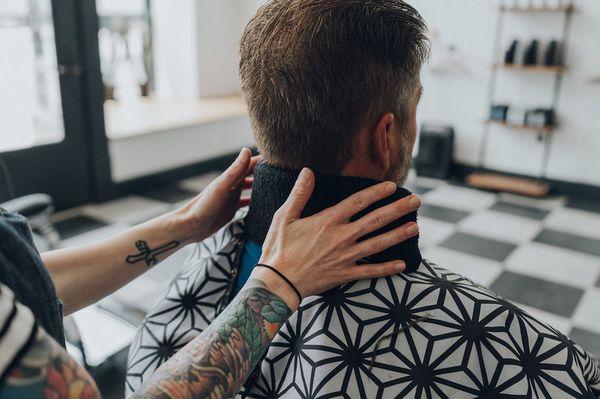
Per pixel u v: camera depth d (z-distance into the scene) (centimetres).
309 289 66
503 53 448
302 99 67
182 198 428
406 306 68
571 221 386
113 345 222
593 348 236
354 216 69
